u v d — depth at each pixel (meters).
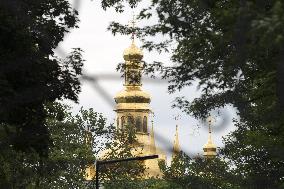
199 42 24.83
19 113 34.16
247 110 26.77
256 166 41.22
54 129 75.25
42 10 34.16
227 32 21.48
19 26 31.30
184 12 24.98
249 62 25.44
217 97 26.14
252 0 19.02
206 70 25.34
